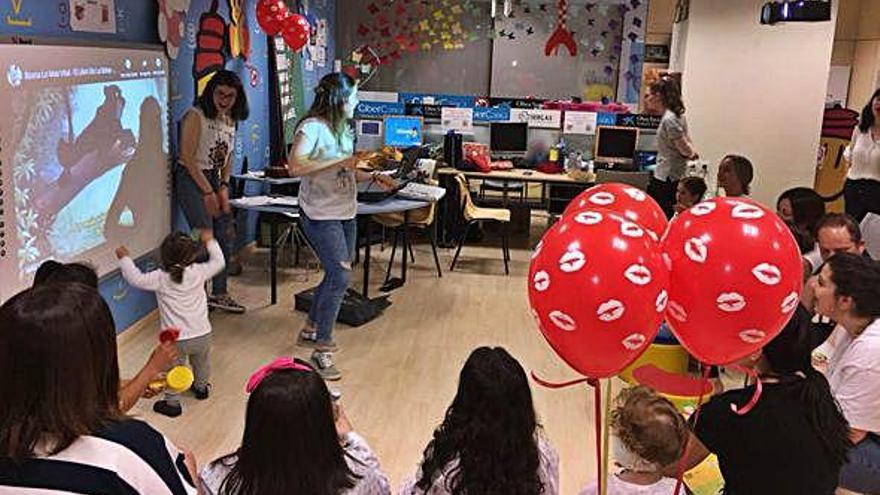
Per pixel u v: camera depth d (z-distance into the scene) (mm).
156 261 4922
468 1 10812
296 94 8242
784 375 2078
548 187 8148
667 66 11383
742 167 4777
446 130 7754
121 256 3727
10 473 1156
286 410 1669
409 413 3871
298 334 4871
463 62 10984
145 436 1268
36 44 3447
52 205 3631
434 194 5746
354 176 4375
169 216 5117
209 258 3883
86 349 1196
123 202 4395
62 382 1173
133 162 4500
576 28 10781
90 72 3938
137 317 4762
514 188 8828
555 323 1769
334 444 1758
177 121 5246
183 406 3840
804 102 7344
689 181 4934
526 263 6906
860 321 2609
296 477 1683
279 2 6383
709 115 7523
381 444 3549
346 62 11023
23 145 3377
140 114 4570
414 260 6887
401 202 5434
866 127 5148
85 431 1197
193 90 5547
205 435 3566
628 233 1744
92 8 4027
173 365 3725
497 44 10883
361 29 10938
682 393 2650
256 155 7082
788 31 7238
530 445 1923
